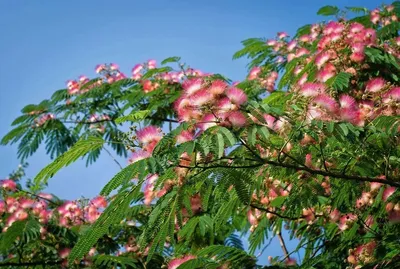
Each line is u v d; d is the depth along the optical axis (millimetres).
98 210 7031
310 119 4016
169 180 3867
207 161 3727
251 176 3949
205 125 3648
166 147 3559
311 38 7957
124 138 3672
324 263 5711
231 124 3637
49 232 6559
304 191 4625
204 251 5043
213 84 3705
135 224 7180
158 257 6672
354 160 4711
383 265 5086
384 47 6148
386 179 4629
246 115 3748
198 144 3457
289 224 6223
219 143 3461
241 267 5051
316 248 5984
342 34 6027
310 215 5703
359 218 5410
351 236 5555
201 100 3654
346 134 3908
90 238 3572
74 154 3615
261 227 5625
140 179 3367
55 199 7836
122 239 7047
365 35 6082
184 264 4570
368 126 4230
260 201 5539
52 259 6523
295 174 4633
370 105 4656
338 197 5055
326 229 6039
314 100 4027
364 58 5809
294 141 3992
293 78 6793
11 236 6129
